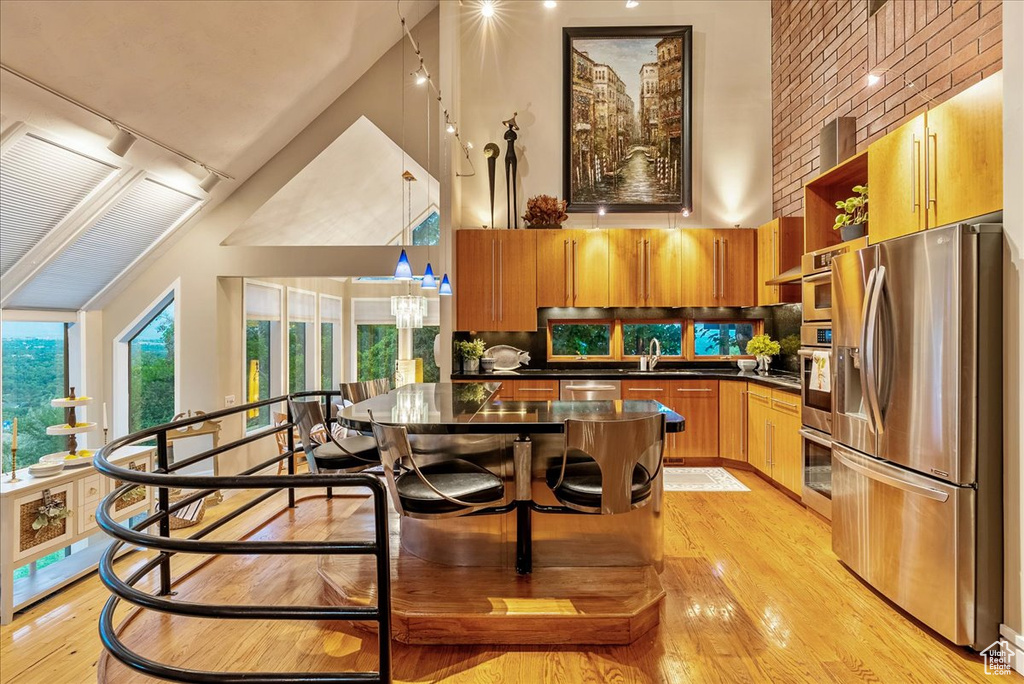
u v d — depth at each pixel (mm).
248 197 5043
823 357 3342
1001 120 2133
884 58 3582
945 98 3016
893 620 2268
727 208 5512
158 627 2266
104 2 2850
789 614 2318
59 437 4570
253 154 4836
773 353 4945
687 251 5211
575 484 2227
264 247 5047
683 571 2736
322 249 5074
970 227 1996
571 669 1963
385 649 1443
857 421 2584
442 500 2088
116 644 1545
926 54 3172
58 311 4555
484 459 2607
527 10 5590
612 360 5551
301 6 3830
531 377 5000
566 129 5504
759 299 5125
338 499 3961
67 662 2186
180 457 4984
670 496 4020
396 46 5133
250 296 5477
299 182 5188
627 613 2105
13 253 3703
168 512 2441
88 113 3307
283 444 5840
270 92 4305
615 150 5523
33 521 2814
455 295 5242
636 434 2051
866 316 2418
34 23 2691
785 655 2029
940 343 2082
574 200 5543
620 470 2061
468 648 2109
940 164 2469
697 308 5504
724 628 2215
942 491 2064
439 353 5066
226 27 3502
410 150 5133
